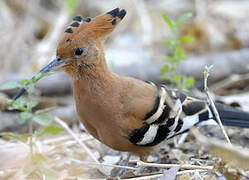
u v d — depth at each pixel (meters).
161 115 9.66
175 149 10.84
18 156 10.38
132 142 9.58
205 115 10.36
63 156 10.75
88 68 9.37
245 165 8.46
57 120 11.48
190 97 10.35
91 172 10.06
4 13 18.70
